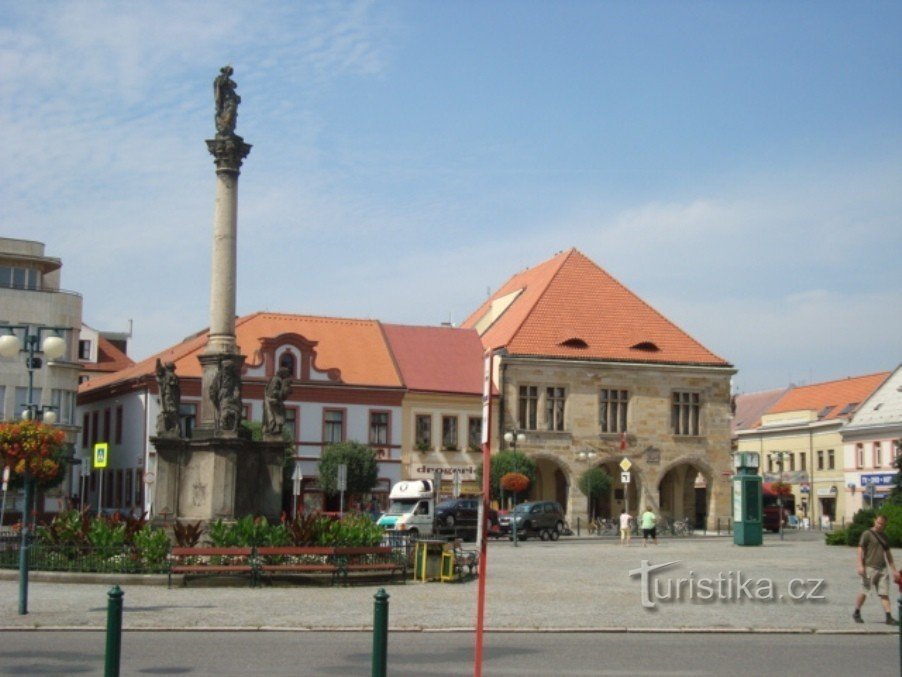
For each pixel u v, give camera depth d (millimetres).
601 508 76250
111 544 26531
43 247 73500
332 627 19297
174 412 31047
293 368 68312
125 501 68875
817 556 42344
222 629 18875
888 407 90688
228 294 31859
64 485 66875
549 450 73312
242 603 22562
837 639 19219
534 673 15047
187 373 65688
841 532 50188
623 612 22375
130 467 68312
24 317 68312
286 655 16266
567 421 74062
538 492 75562
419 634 19016
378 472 68625
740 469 52594
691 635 19422
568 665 15797
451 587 27344
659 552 45594
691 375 76750
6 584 25484
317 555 26594
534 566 36281
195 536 27688
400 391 70250
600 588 27812
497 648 17469
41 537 26906
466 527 57125
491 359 12516
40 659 15562
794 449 103438
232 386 31172
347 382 69312
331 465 64625
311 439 68125
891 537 46906
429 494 55469
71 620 19453
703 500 84062
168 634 18375
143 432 66562
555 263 82938
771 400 117625
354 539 27984
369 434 69562
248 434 31344
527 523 59312
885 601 21031
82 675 14336
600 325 77312
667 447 75875
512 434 67500
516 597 25266
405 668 15352
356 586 26656
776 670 15664
